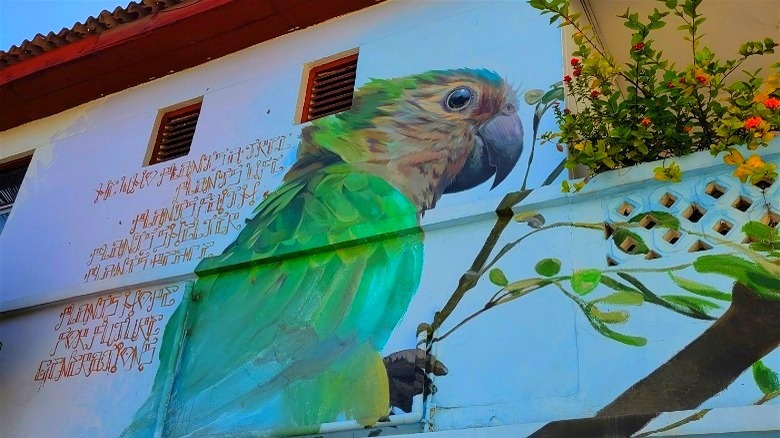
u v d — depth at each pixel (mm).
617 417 5137
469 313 6402
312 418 6645
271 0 9102
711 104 6172
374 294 6988
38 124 11102
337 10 9258
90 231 9383
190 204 8812
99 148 10188
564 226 6379
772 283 5387
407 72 8398
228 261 7934
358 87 8586
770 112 5816
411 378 6363
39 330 8883
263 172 8570
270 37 9672
